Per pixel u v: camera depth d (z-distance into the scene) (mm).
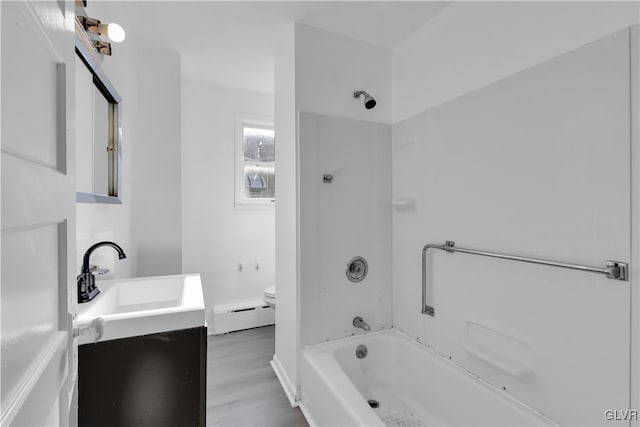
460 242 1497
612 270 931
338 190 1846
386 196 1990
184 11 1644
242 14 1671
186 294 1316
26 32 411
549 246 1119
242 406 1682
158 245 2047
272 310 2854
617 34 929
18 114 391
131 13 1666
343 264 1864
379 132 1969
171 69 2084
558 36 1104
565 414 1066
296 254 1735
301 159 1732
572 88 1047
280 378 1916
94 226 1368
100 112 1378
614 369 945
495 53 1335
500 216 1299
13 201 361
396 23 1738
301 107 1739
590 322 1004
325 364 1564
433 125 1660
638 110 889
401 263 1932
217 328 2629
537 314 1161
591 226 997
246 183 2957
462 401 1404
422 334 1756
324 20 1720
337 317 1849
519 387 1221
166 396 1084
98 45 1296
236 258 2832
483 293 1381
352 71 1888
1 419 332
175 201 2092
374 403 1717
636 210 896
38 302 458
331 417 1353
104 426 1014
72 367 631
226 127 2787
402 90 1925
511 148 1251
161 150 2057
